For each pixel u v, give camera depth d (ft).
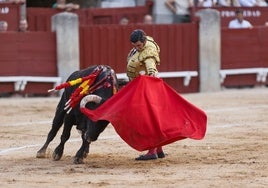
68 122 39.78
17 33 70.90
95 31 73.61
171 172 36.27
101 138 48.42
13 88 71.15
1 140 48.32
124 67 74.54
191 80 77.30
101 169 37.50
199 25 77.30
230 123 55.11
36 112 61.41
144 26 75.25
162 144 37.78
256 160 39.52
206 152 42.50
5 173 36.70
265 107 64.23
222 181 33.83
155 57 39.22
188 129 37.88
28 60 71.36
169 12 84.02
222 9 82.12
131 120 37.32
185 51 76.84
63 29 72.18
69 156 42.01
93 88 38.50
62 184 33.50
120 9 82.94
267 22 84.02
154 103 37.63
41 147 45.55
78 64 72.84
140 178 34.73
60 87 38.73
